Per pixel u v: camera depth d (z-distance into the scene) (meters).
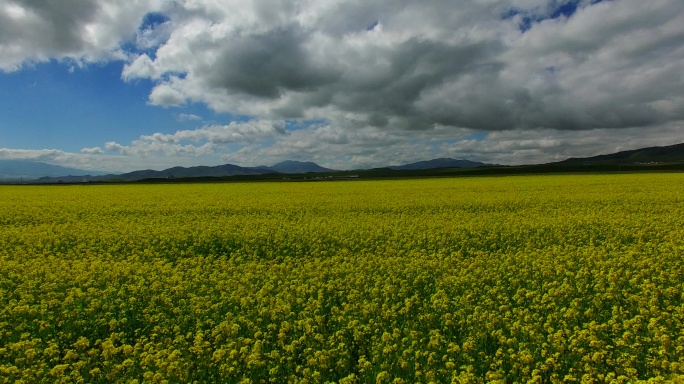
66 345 7.64
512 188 37.25
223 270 12.32
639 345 6.55
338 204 27.72
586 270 10.39
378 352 6.77
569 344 6.84
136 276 10.94
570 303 8.44
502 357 6.64
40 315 8.66
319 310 8.67
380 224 18.72
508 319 7.85
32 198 35.88
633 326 7.10
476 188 38.53
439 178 63.66
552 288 9.07
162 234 17.48
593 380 5.79
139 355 6.84
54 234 17.78
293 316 8.59
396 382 5.72
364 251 14.60
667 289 8.81
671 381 5.38
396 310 8.68
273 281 10.91
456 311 8.22
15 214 24.39
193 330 8.13
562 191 32.75
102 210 26.41
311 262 13.34
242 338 7.06
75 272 11.66
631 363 6.30
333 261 12.87
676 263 10.88
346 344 7.21
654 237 15.02
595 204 24.39
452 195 32.12
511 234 16.22
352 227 18.17
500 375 5.83
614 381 5.54
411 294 9.99
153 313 8.90
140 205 28.98
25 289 10.30
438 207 25.59
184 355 6.99
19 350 7.02
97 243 16.47
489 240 15.57
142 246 16.12
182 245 16.27
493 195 31.02
